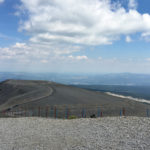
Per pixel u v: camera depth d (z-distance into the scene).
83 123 16.30
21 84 110.19
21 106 44.84
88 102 51.16
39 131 14.70
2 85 115.69
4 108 45.38
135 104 50.84
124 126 13.35
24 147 10.80
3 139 12.70
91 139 11.22
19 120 19.97
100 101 54.00
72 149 9.77
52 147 10.45
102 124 14.86
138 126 12.86
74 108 40.59
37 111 36.81
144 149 8.55
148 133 10.94
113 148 9.12
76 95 65.12
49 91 74.44
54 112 35.25
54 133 13.73
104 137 11.33
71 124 16.56
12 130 15.41
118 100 58.38
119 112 37.00
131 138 10.42
